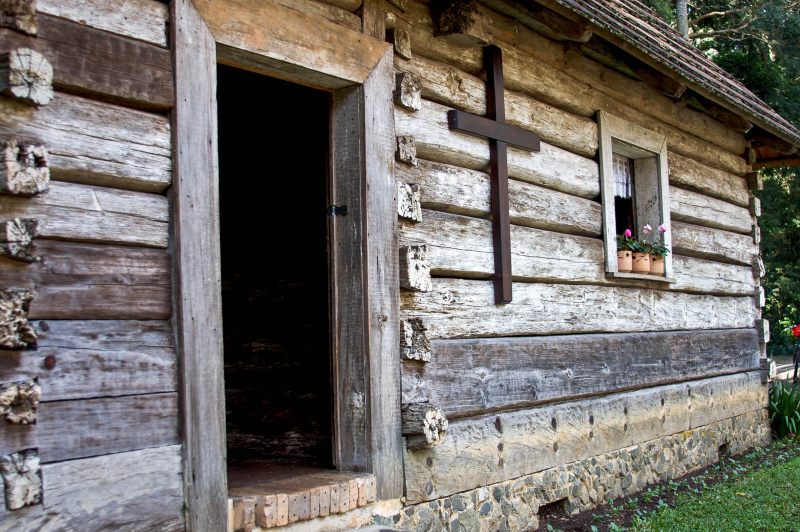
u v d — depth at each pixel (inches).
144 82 135.3
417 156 197.3
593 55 264.7
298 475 175.3
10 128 117.7
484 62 222.8
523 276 228.4
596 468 252.8
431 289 192.1
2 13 117.4
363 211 177.0
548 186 247.3
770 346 815.1
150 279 135.1
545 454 229.8
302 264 215.5
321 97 216.7
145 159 135.3
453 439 197.8
